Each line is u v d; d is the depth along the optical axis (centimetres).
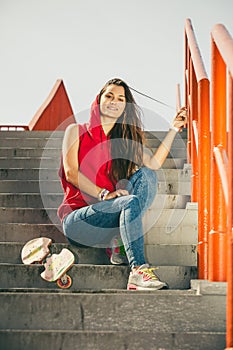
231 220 227
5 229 358
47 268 302
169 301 264
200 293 265
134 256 298
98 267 311
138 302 264
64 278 303
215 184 285
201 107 331
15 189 444
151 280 290
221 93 293
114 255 322
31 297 264
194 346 247
